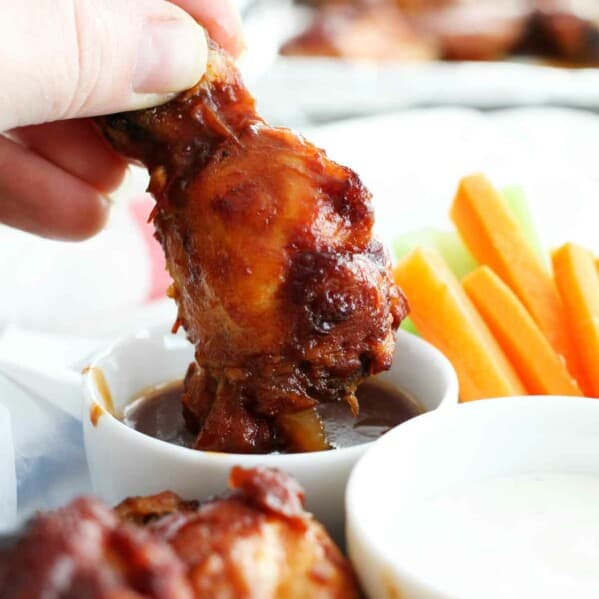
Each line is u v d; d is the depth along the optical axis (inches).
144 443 10.5
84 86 10.8
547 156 21.3
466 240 14.1
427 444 10.0
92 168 14.0
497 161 21.0
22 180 13.9
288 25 29.7
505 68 26.1
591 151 21.7
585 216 17.3
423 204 18.6
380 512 9.5
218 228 10.4
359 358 10.8
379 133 22.7
